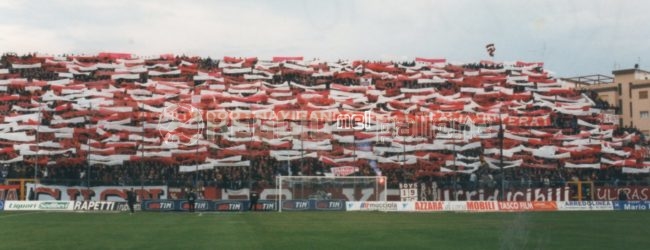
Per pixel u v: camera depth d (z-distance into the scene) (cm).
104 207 4869
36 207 4828
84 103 6281
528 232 3319
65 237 2994
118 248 2609
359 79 7300
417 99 6956
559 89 7300
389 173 5809
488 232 3288
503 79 7419
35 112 6231
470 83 7331
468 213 4744
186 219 4062
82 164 5612
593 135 6575
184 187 5147
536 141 6294
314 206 5006
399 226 3603
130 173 5547
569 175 6006
